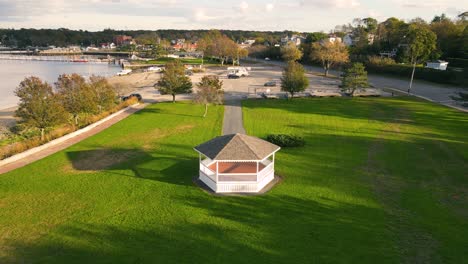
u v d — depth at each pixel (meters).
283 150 36.16
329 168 31.20
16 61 193.50
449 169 30.77
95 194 26.16
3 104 69.00
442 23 123.06
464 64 102.00
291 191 26.45
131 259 18.11
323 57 106.81
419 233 20.39
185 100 66.88
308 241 19.62
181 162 33.00
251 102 64.56
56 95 40.16
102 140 40.47
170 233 20.62
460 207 23.75
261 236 20.19
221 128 45.47
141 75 118.69
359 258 18.00
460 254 18.33
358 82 67.94
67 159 34.06
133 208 23.88
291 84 65.94
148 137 41.59
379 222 21.69
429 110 55.84
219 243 19.52
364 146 37.59
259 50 194.00
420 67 98.62
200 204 24.39
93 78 54.03
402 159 33.41
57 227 21.50
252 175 27.98
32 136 41.72
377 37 148.62
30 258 18.42
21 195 26.05
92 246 19.41
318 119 50.59
